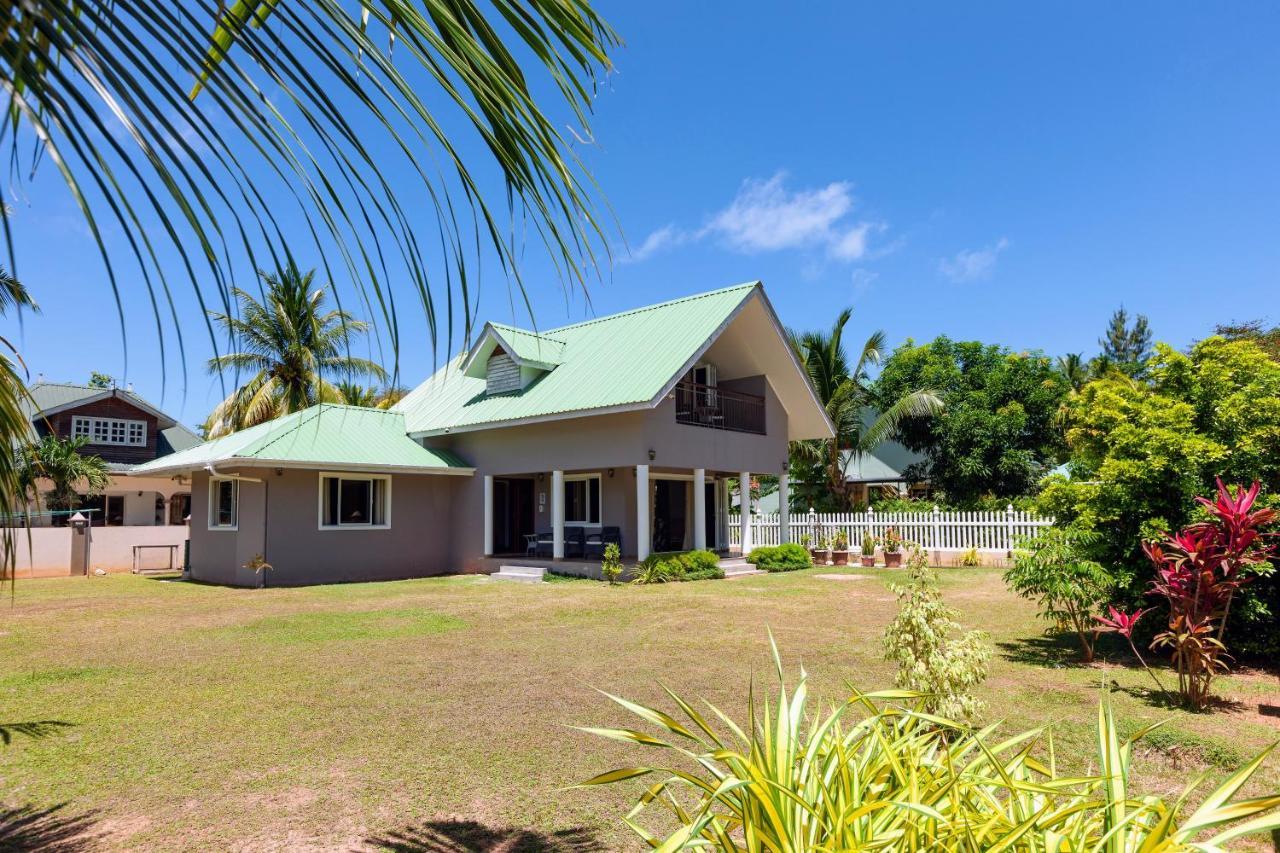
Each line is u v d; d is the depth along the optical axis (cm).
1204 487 783
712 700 683
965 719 510
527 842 404
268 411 2806
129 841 407
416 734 587
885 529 2217
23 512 317
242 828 422
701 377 2136
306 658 880
